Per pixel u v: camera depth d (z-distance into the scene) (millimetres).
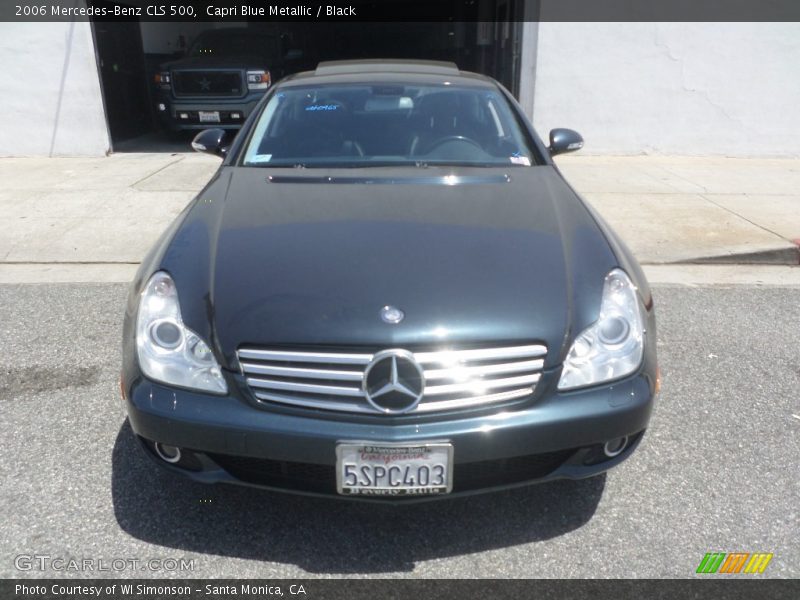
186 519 2510
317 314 2207
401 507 2582
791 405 3320
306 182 3059
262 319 2215
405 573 2283
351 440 2117
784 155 8789
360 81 3848
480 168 3258
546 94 8578
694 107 8633
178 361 2250
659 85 8547
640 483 2727
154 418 2221
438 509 2576
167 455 2332
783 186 7367
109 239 5684
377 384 2131
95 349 3861
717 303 4617
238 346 2195
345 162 3316
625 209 6477
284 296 2275
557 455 2295
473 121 3584
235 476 2289
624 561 2334
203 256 2502
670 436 3047
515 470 2283
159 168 7934
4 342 3945
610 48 8414
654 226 6031
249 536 2432
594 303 2326
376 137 3465
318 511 2559
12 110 8508
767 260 5445
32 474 2750
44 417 3166
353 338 2146
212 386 2207
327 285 2305
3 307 4449
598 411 2211
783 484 2725
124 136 10242
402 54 16422
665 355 3842
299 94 3768
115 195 6770
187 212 2924
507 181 3094
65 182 7293
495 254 2471
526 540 2426
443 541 2422
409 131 3502
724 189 7223
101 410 3227
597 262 2496
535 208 2828
